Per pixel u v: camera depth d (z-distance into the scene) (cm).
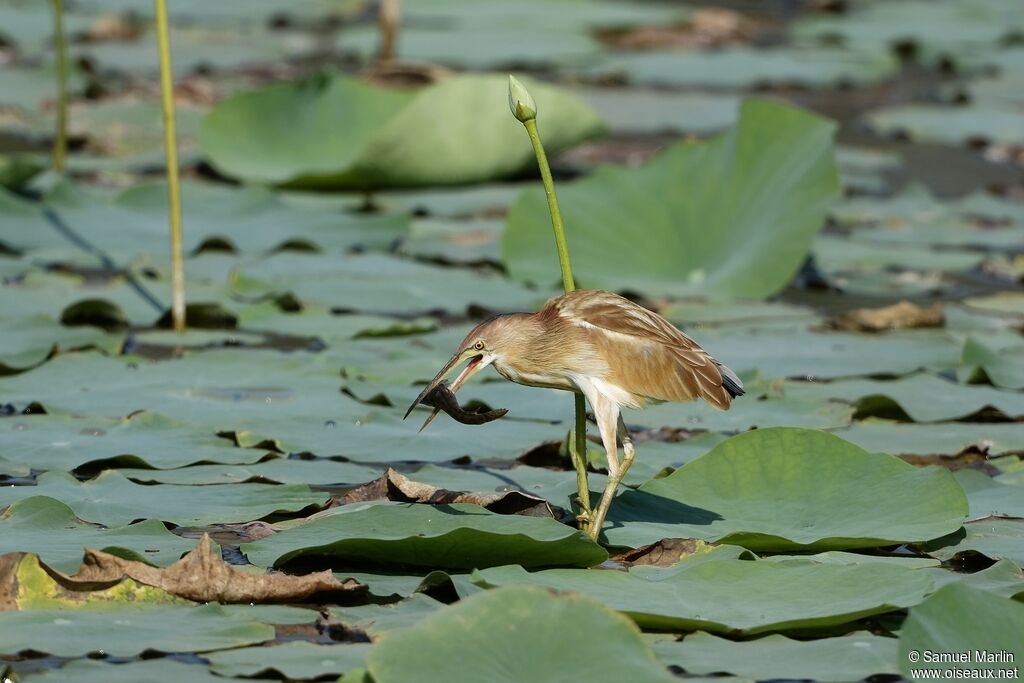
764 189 1430
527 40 2825
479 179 1817
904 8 3531
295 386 1052
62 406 988
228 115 1866
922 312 1298
